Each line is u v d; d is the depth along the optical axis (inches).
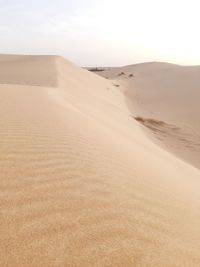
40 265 60.3
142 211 93.7
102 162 127.7
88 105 431.2
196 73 1819.6
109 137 206.2
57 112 214.8
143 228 82.5
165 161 245.1
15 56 1502.2
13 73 738.2
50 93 329.1
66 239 69.3
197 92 1238.9
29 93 275.1
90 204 87.0
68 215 79.0
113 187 103.7
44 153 119.5
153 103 1107.9
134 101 1116.5
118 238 73.5
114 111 567.5
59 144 134.5
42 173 101.3
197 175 251.1
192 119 818.2
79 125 195.3
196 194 154.8
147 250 71.6
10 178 94.0
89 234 72.7
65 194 89.7
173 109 975.6
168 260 70.2
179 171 223.8
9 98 221.0
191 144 553.0
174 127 690.2
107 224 78.5
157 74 2154.3
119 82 1753.2
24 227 71.2
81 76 1072.8
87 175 106.7
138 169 141.2
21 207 79.3
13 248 63.8
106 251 67.6
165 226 89.4
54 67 949.2
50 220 75.5
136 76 2220.7
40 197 85.6
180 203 118.1
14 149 118.1
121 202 94.1
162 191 122.5
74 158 120.4
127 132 339.3
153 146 339.9
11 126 147.6
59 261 62.2
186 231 93.1
